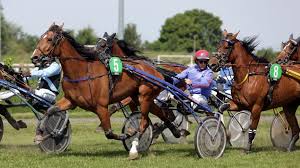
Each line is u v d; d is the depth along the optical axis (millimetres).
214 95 14742
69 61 12375
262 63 14055
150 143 14117
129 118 13781
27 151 14055
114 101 12992
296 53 15047
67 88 12547
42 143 13523
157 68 13984
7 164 11875
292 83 14336
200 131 12844
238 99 14039
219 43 13914
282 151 14648
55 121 13352
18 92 14305
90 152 14008
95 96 12516
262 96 13898
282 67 14305
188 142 16672
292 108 14992
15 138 17641
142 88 13266
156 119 22031
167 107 14219
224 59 13758
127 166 11781
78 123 21859
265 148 15297
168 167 11727
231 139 15602
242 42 13914
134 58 13695
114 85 12750
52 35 12266
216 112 13609
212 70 13812
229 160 12711
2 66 14367
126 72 12984
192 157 13188
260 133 19578
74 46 12453
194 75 13805
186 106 13164
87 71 12469
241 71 13844
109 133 12703
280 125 15461
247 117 15602
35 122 21750
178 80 14148
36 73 13883
